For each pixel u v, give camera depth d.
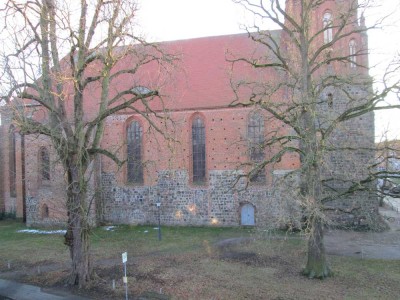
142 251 25.11
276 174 29.62
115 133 34.00
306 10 18.41
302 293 16.77
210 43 36.19
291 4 26.92
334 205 29.86
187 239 27.97
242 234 28.91
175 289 17.72
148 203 33.41
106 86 18.41
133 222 33.75
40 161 34.28
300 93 18.80
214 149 31.70
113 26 16.98
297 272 19.89
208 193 31.92
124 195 33.97
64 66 19.80
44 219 34.62
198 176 32.69
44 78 17.50
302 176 17.84
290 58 19.91
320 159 16.09
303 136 17.45
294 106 17.75
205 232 30.00
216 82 33.06
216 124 31.67
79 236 18.36
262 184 30.72
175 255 23.92
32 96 17.17
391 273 19.56
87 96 34.25
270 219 19.44
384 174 17.69
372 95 18.31
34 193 34.78
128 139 34.12
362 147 18.27
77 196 18.19
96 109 31.86
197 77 33.94
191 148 32.62
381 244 26.03
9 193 41.75
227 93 31.89
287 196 16.31
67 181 18.36
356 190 18.06
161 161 32.94
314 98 17.53
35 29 16.98
